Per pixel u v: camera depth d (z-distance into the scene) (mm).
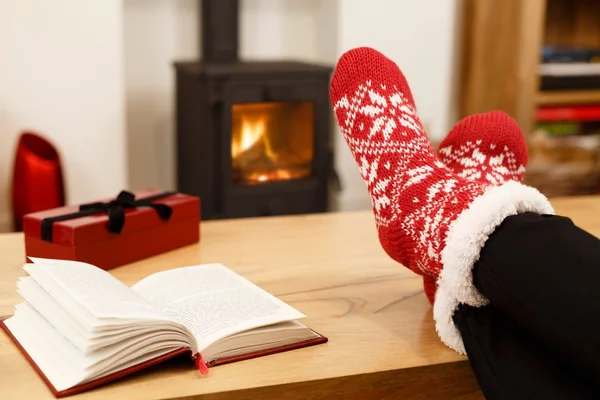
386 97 1023
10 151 2238
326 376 767
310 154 2377
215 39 2506
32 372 761
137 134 2633
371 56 1079
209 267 1030
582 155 2535
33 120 2248
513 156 1164
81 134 2297
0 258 1128
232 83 2197
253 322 810
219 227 1327
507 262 710
